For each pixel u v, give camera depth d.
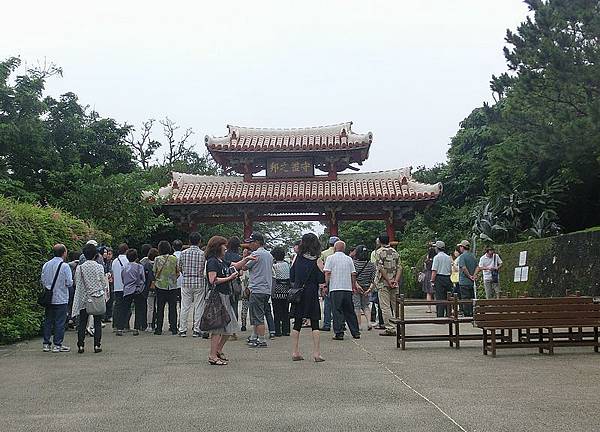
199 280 13.73
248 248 13.80
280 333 13.80
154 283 14.57
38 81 24.69
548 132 17.77
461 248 16.72
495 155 23.11
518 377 8.14
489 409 6.31
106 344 12.36
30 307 13.19
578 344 10.41
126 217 23.30
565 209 25.05
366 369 8.97
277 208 26.25
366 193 25.33
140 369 9.16
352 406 6.57
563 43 17.73
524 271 20.47
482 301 10.15
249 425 5.84
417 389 7.44
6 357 10.52
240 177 27.59
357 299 14.59
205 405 6.69
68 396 7.25
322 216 26.66
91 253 11.12
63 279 11.30
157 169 39.97
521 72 19.05
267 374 8.61
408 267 30.64
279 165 27.19
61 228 15.10
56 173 24.56
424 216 38.00
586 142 17.44
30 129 23.91
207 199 25.11
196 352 11.05
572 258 17.89
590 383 7.67
